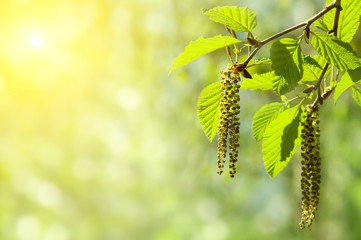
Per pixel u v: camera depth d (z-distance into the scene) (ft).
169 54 36.73
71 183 54.24
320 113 31.24
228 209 52.47
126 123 54.13
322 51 8.09
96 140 53.72
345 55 8.00
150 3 36.65
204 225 61.62
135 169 61.41
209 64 30.94
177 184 56.18
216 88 8.45
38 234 50.34
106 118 51.44
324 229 39.34
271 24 30.71
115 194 63.82
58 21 40.24
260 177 34.35
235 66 8.06
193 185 46.37
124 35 38.81
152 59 37.68
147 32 37.50
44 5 39.63
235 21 7.97
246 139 32.48
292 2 29.76
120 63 42.29
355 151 34.47
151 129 52.95
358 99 9.22
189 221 66.08
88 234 61.98
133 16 37.76
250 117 32.01
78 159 53.88
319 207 38.24
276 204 48.75
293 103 8.92
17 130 45.75
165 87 40.06
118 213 65.36
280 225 47.60
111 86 45.60
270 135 8.63
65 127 47.98
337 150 34.60
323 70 8.65
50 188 51.39
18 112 44.57
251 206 52.42
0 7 38.86
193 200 58.49
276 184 44.39
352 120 31.40
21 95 43.50
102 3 38.75
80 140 52.03
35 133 46.75
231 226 55.98
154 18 36.50
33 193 48.55
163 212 67.56
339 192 38.01
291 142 8.63
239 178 34.99
